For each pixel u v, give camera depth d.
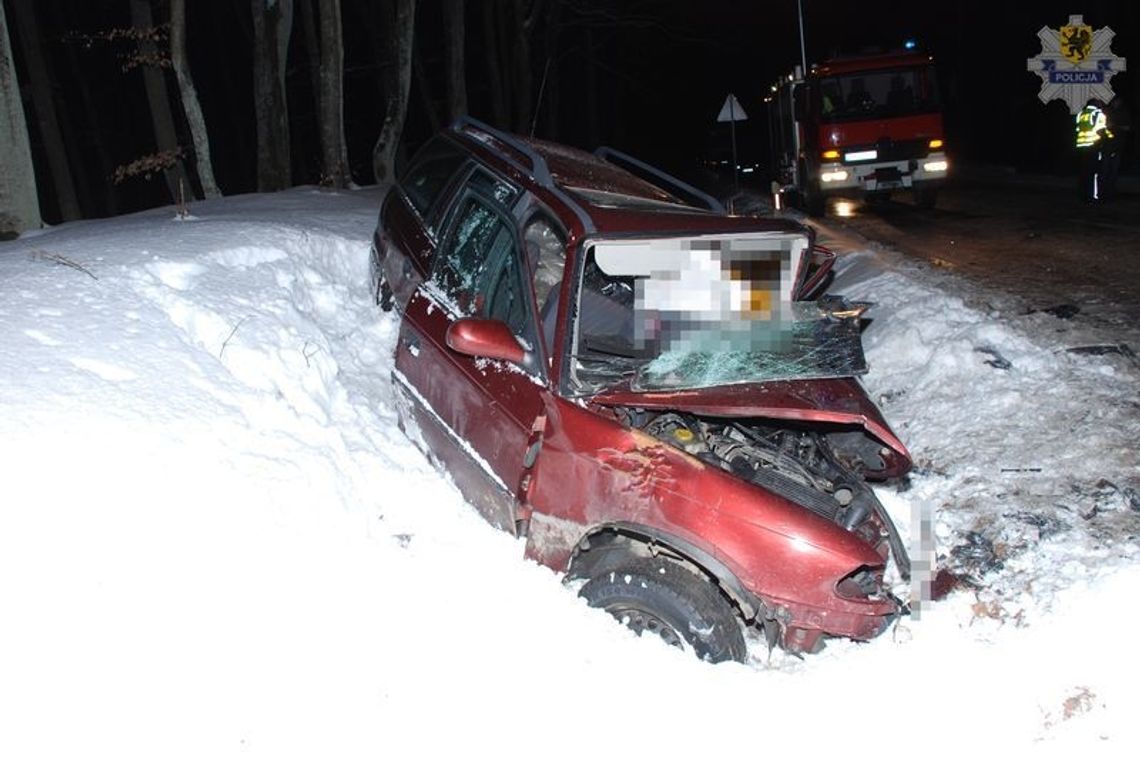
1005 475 5.89
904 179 17.25
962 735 3.71
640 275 4.82
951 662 4.09
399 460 5.41
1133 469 5.75
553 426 4.39
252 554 4.05
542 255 5.37
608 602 4.17
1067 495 5.58
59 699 3.19
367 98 36.00
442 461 5.20
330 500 4.61
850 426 4.96
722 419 4.84
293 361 5.61
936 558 5.15
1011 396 6.85
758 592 4.00
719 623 4.03
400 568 4.40
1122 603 4.29
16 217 9.40
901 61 17.45
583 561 4.44
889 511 5.58
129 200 36.12
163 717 3.29
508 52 32.34
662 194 5.87
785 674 4.04
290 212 9.99
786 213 17.38
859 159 17.20
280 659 3.67
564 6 34.09
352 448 5.26
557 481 4.35
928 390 7.34
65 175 22.84
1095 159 15.98
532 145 6.21
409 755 3.46
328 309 6.93
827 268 5.60
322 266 7.79
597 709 3.76
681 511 4.06
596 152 6.90
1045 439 6.25
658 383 4.41
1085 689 3.86
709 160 33.62
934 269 10.95
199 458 4.34
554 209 4.89
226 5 33.84
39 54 22.27
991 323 8.02
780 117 20.42
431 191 6.28
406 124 37.16
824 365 4.60
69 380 4.44
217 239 7.02
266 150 16.39
